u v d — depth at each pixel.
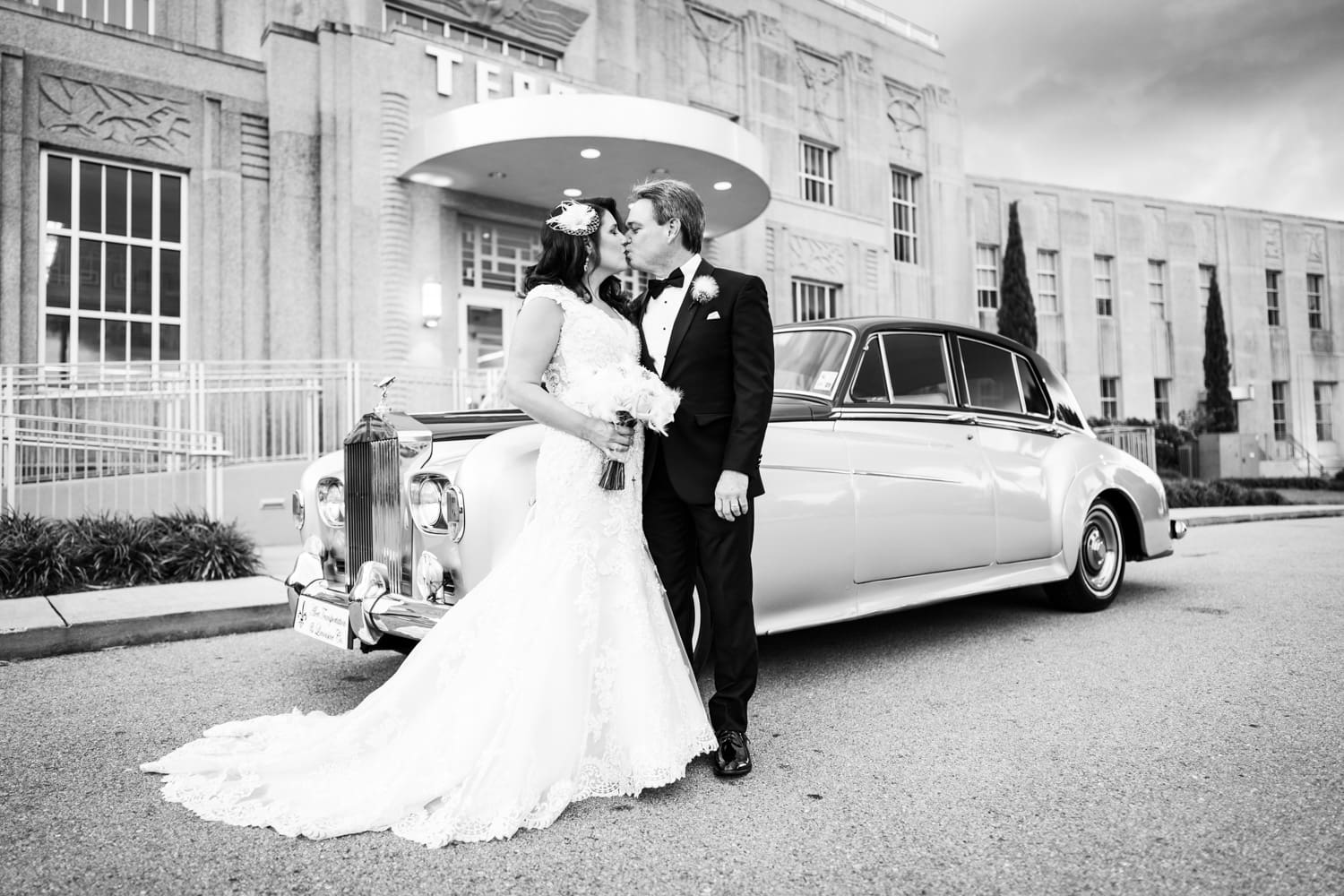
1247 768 2.45
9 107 8.73
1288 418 26.50
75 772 2.53
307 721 2.73
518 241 11.81
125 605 4.75
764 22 16.05
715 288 2.52
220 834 2.10
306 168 10.22
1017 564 4.35
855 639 4.28
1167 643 4.07
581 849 2.00
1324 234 27.66
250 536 7.17
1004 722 2.93
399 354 10.37
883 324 3.94
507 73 11.25
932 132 19.12
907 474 3.75
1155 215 24.47
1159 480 5.32
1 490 6.48
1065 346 22.58
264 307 10.07
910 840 2.02
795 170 16.36
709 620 2.93
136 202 9.58
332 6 11.18
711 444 2.51
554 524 2.39
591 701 2.33
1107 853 1.93
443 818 2.09
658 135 9.64
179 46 9.70
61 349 9.13
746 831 2.08
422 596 2.82
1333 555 7.51
